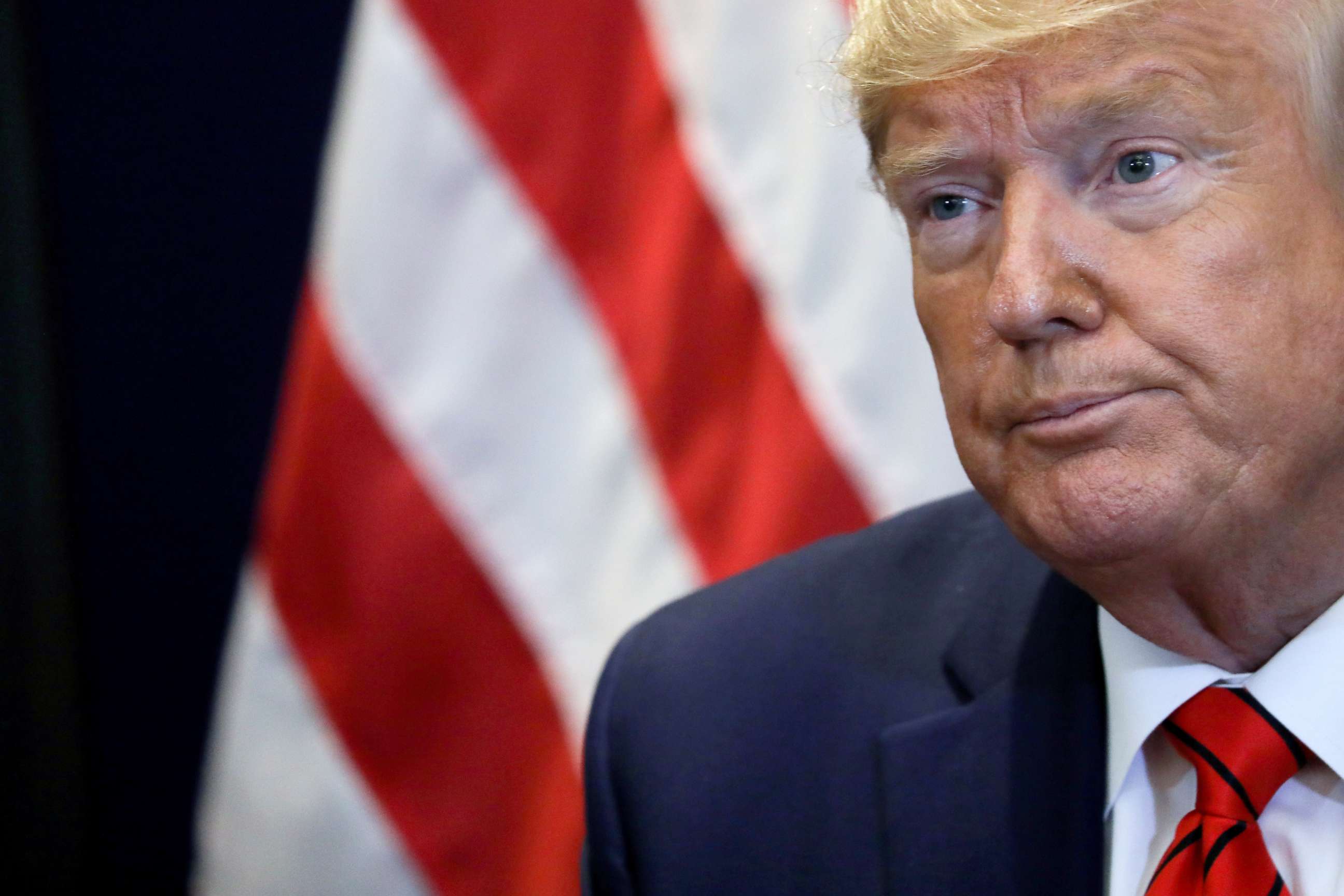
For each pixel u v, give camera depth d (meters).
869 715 2.94
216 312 6.13
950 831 2.68
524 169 4.86
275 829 4.79
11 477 6.02
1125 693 2.58
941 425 4.62
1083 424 2.15
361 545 4.79
